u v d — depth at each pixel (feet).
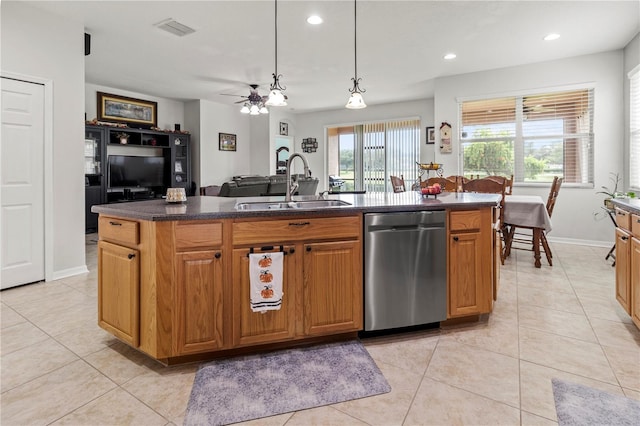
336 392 5.56
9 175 10.58
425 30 13.26
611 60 15.72
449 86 19.40
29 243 11.08
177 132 24.00
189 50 15.31
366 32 13.41
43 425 4.83
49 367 6.31
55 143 11.63
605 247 16.11
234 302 6.46
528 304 9.32
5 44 10.42
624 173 15.62
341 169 29.81
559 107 17.06
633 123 14.84
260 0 10.98
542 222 12.77
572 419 4.86
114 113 21.80
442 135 19.69
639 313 7.07
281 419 4.95
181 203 7.98
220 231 6.32
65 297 9.95
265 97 19.94
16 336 7.52
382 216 7.22
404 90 22.63
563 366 6.27
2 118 10.41
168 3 11.16
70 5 11.14
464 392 5.54
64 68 11.86
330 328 7.06
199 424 4.85
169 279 6.08
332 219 6.96
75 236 12.26
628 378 5.86
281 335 6.77
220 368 6.28
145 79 19.80
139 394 5.54
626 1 11.24
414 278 7.51
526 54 16.06
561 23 12.83
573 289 10.49
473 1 11.16
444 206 7.64
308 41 14.34
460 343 7.21
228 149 27.32
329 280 7.00
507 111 18.25
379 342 7.29
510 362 6.44
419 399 5.38
